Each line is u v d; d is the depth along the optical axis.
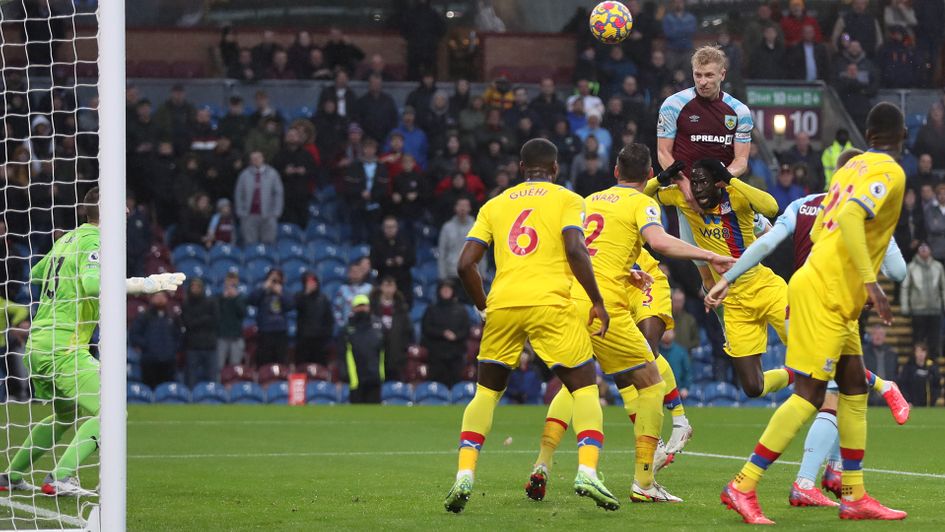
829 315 18.12
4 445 30.52
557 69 81.88
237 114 65.62
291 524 18.48
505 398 56.59
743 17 81.44
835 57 74.88
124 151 17.08
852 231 17.66
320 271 64.31
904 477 26.30
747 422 45.94
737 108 27.22
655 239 20.86
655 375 21.55
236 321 56.38
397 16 81.12
